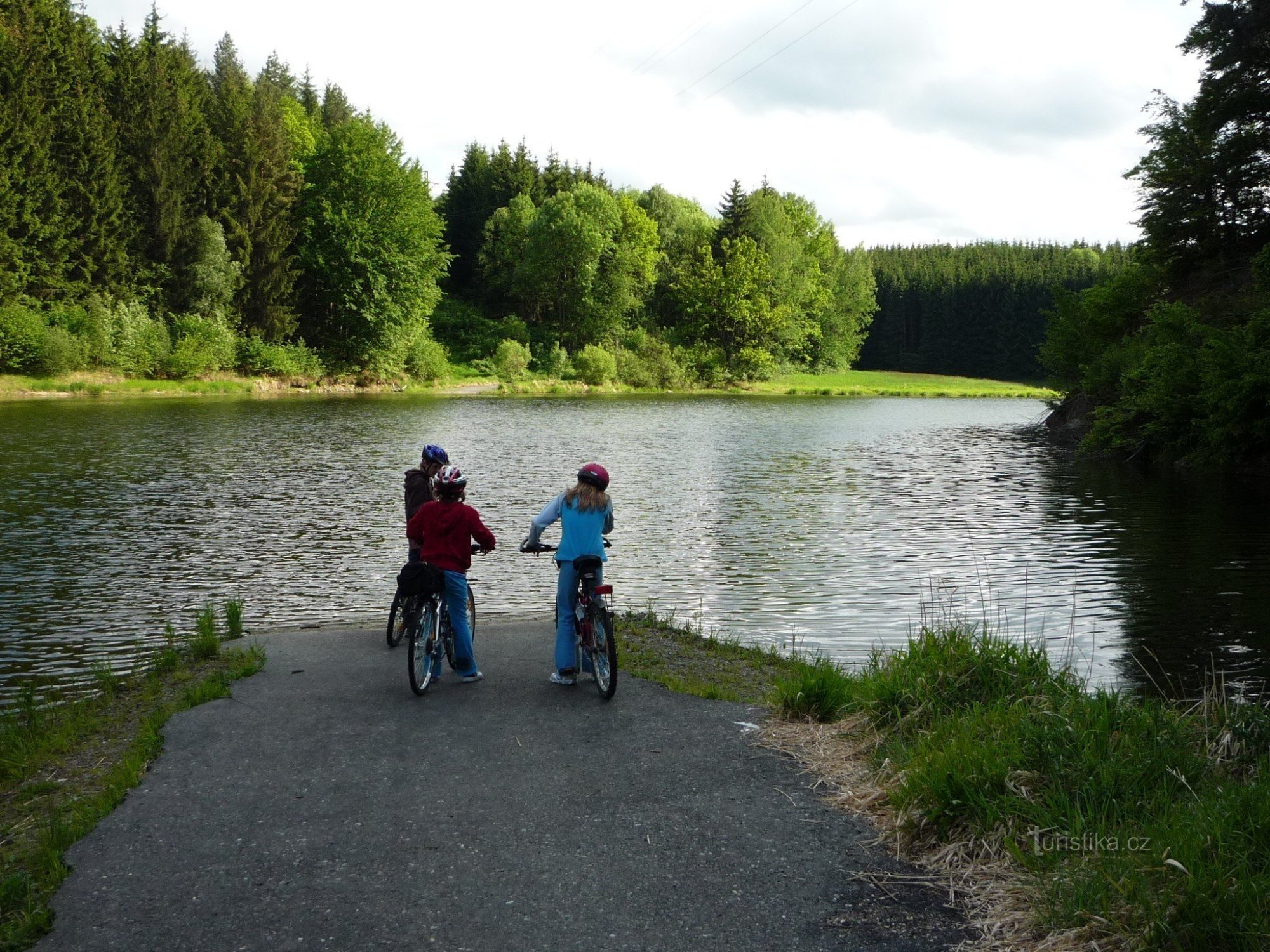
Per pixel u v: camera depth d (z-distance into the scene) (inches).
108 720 252.4
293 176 2642.7
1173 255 1432.1
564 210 3334.2
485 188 4067.4
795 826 176.7
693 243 3897.6
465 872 157.8
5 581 468.4
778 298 3676.2
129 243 2274.9
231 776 203.0
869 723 223.6
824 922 142.3
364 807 185.8
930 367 5054.1
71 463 939.3
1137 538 625.9
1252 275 1280.8
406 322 2696.9
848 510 756.6
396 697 266.2
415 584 266.5
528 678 288.5
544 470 957.2
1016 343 4822.8
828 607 439.5
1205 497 842.8
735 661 329.4
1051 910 137.7
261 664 303.0
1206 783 170.7
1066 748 176.7
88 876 156.6
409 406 2038.6
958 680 228.7
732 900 148.7
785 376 3905.0
